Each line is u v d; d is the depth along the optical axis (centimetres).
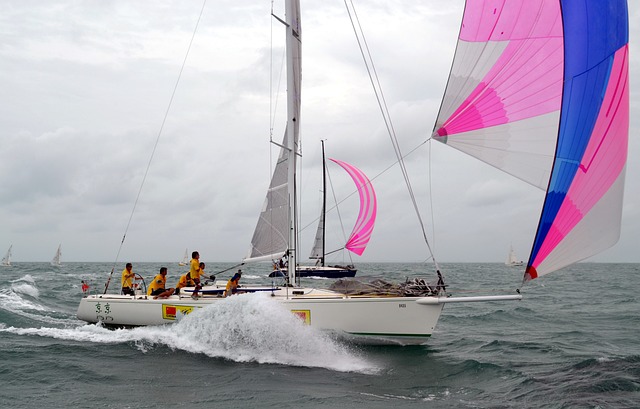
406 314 1051
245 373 881
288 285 1221
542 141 893
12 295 1958
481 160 951
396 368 932
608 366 947
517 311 1842
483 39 910
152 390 782
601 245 816
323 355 1014
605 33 812
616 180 803
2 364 898
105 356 981
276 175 1298
